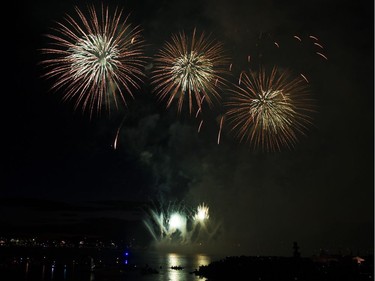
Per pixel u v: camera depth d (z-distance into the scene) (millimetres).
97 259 195000
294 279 67188
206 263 180875
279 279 68875
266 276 72688
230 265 91688
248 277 76000
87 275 115438
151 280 99812
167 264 171375
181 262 188750
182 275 110312
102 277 109188
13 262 157500
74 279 105438
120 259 197625
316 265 73500
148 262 184500
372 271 65312
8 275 112812
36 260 170875
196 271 110938
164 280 98625
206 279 85500
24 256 195125
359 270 66375
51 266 145375
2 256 184000
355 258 73875
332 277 64125
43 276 112375
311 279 65250
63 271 127500
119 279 103375
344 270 66750
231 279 78562
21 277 109188
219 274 88125
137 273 120688
